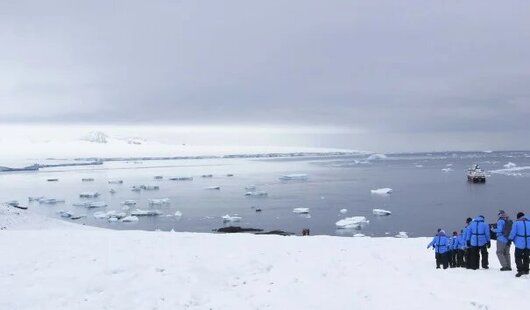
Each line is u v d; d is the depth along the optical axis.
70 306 10.97
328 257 16.81
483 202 96.38
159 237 20.20
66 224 41.28
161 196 128.50
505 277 13.27
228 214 88.94
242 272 14.30
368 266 15.59
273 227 72.94
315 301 11.46
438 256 15.70
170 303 11.35
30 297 11.42
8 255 15.34
